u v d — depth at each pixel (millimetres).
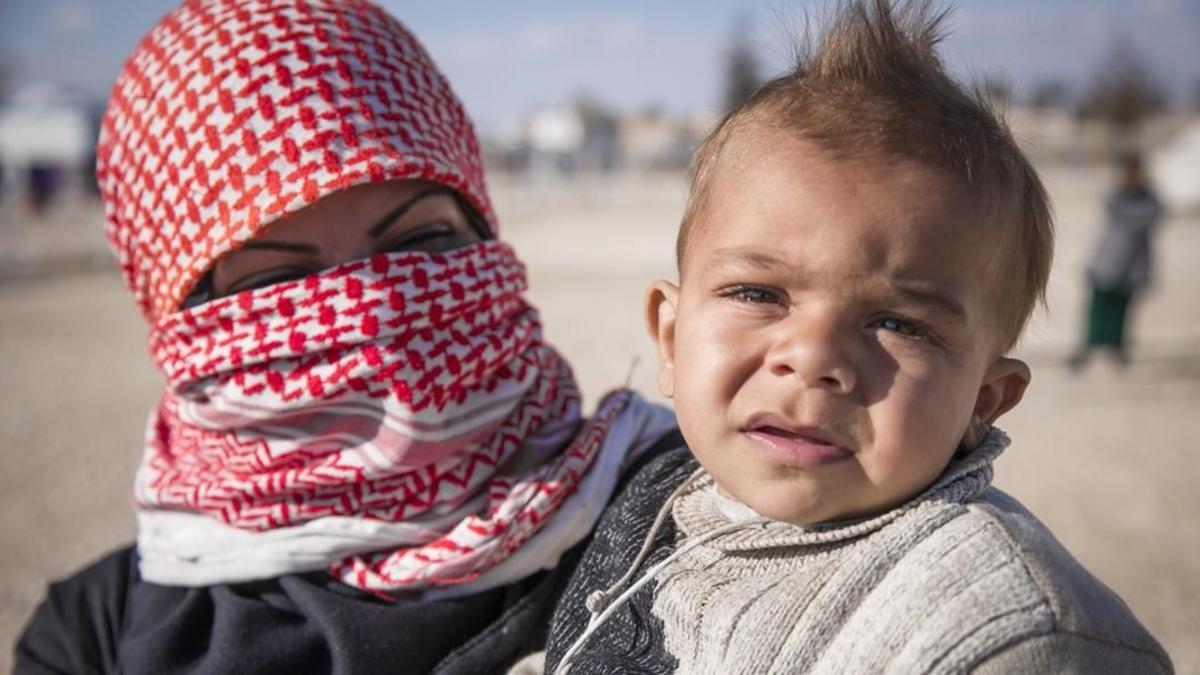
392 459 1812
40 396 10883
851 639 1315
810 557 1429
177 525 1982
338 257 1853
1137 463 8102
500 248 1995
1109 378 11664
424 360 1795
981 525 1329
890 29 1532
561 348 12719
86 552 6516
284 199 1782
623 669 1525
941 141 1384
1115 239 11750
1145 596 5594
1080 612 1266
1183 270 22062
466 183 1974
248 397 1834
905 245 1331
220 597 1903
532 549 1865
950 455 1399
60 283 20562
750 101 1561
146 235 1934
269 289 1800
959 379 1371
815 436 1358
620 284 18953
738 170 1457
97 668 2004
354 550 1856
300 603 1858
